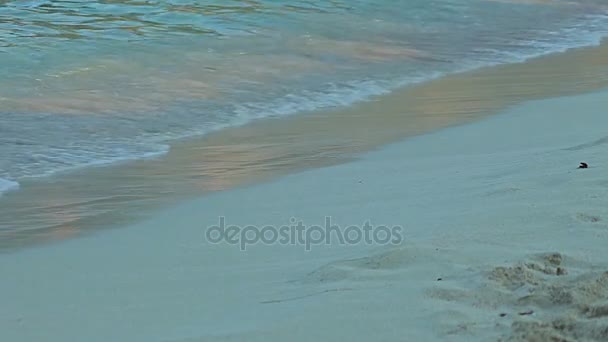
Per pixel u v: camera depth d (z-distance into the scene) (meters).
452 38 21.48
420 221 8.25
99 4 22.95
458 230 7.61
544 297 5.97
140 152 12.03
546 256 6.75
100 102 14.75
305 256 7.57
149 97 15.19
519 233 7.42
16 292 7.13
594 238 7.21
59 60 17.22
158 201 9.86
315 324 5.89
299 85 16.41
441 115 14.05
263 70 17.41
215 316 6.32
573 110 14.05
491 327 5.64
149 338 6.02
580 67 18.33
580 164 9.54
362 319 5.91
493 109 14.38
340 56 18.97
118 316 6.50
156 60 17.70
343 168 10.95
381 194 9.48
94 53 17.89
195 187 10.38
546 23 24.09
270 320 6.05
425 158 11.26
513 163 10.28
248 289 6.83
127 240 8.50
